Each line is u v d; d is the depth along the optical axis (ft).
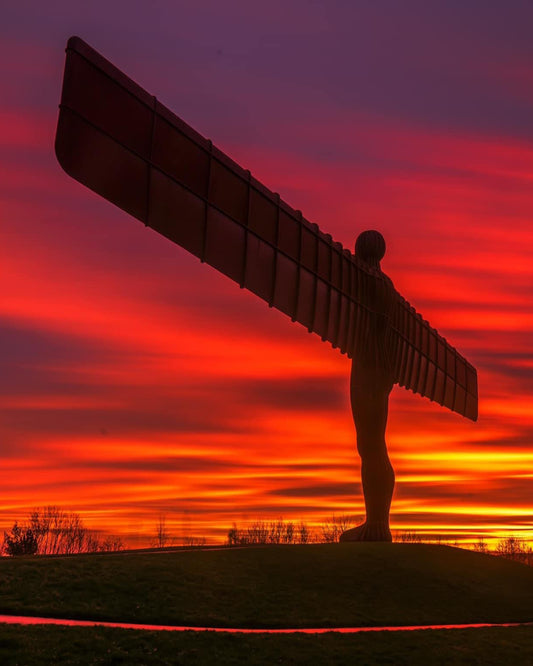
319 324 106.63
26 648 59.67
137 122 78.84
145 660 59.62
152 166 80.53
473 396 154.30
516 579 100.58
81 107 72.38
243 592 82.99
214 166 88.99
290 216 101.04
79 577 82.38
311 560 96.27
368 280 116.78
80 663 58.08
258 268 95.50
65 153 71.77
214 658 61.41
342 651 65.51
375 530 112.16
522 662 66.08
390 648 67.26
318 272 105.81
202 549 106.83
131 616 73.10
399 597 87.20
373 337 116.16
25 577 81.51
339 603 83.05
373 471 113.60
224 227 90.48
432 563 100.42
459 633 73.61
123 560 90.12
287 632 70.49
